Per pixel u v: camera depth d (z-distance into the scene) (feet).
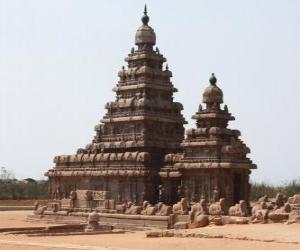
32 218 371.97
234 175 326.44
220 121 335.88
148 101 365.20
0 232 265.95
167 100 380.17
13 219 378.94
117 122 372.58
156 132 366.43
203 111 338.95
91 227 289.53
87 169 368.27
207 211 295.69
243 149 326.24
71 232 269.03
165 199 339.98
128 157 349.00
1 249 183.42
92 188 365.20
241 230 225.35
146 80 371.76
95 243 201.05
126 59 388.16
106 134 380.78
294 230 220.84
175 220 296.10
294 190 518.78
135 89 374.63
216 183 318.86
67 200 361.71
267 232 215.72
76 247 184.44
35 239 222.07
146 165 345.72
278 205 293.43
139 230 303.89
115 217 325.42
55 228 285.23
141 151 357.00
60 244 195.42
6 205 555.69
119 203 349.20
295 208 259.60
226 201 301.22
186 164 328.90
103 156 361.51
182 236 218.79
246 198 327.67
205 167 320.70
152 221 305.73
